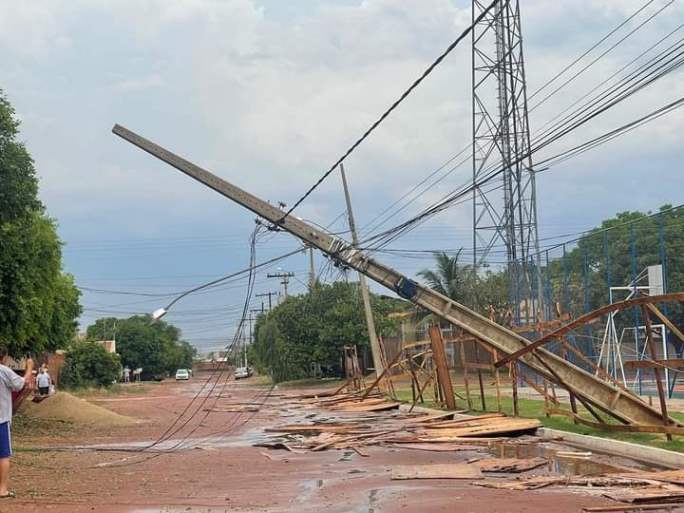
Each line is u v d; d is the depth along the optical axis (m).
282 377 69.25
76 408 30.28
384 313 65.06
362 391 43.38
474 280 48.62
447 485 12.59
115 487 12.88
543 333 30.08
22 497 11.45
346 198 36.34
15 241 24.14
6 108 21.91
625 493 11.17
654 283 28.88
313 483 13.23
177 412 36.66
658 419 20.34
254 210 26.75
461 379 48.91
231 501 11.41
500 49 35.78
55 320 37.34
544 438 19.81
